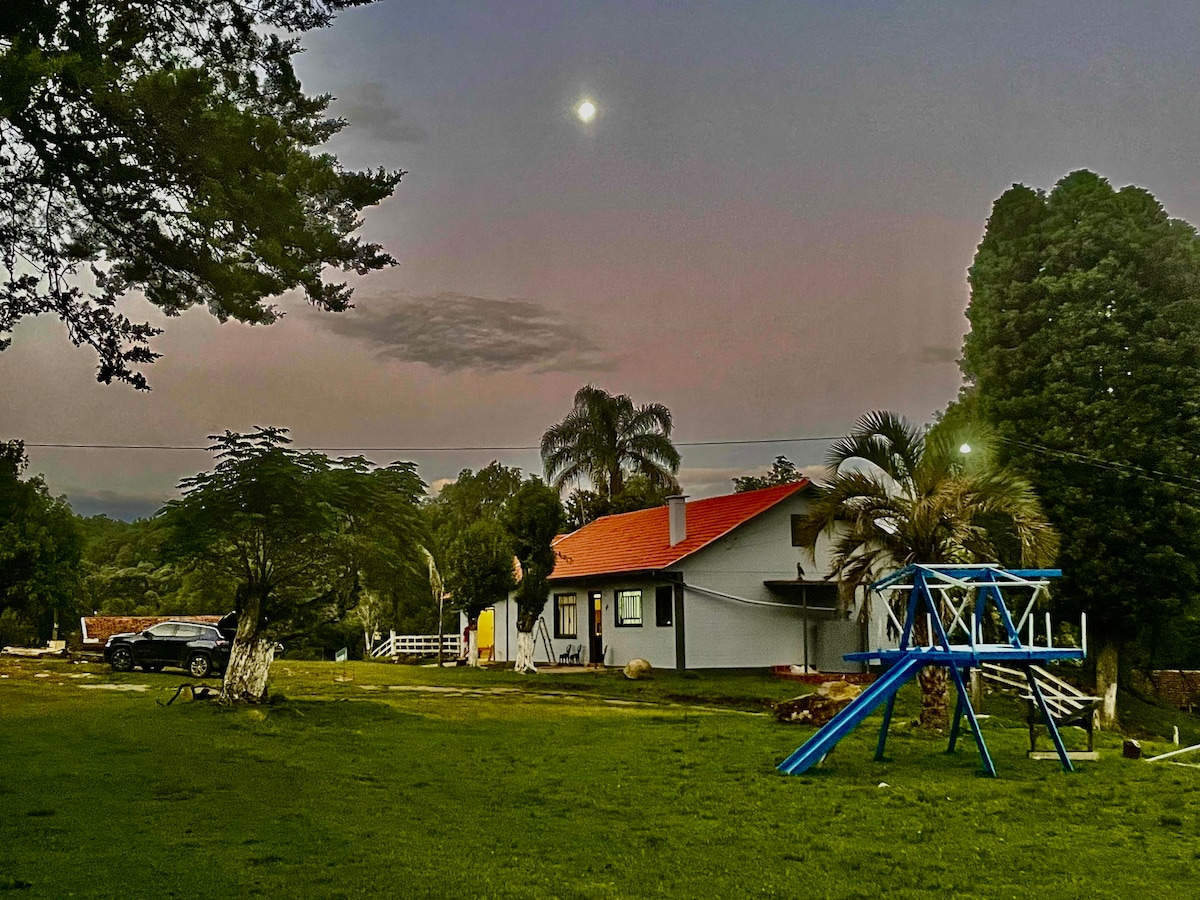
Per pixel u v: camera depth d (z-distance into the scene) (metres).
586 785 13.70
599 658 41.44
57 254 15.77
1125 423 30.42
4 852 9.43
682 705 27.72
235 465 21.67
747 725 21.50
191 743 16.88
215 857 9.37
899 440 21.36
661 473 58.34
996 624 32.38
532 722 21.77
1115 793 13.38
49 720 19.83
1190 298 30.70
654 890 8.55
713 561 37.88
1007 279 33.22
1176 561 29.64
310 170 15.38
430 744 17.62
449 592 40.41
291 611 22.75
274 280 15.70
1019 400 31.72
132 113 14.15
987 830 11.06
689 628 37.16
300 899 8.09
